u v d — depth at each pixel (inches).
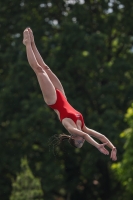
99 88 2795.3
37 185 2298.2
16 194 2269.9
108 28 2935.5
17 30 2957.7
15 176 2849.4
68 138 1162.0
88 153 2741.1
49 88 1091.9
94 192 3011.8
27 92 2812.5
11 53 2888.8
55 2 2952.8
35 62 1098.1
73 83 2795.3
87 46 2768.2
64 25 2787.9
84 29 2847.0
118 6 2992.1
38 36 2893.7
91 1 2965.1
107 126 2655.0
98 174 2955.2
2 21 2979.8
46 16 2962.6
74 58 2751.0
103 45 2770.7
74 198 3024.1
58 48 2780.5
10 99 2815.0
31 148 2758.4
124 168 2253.9
